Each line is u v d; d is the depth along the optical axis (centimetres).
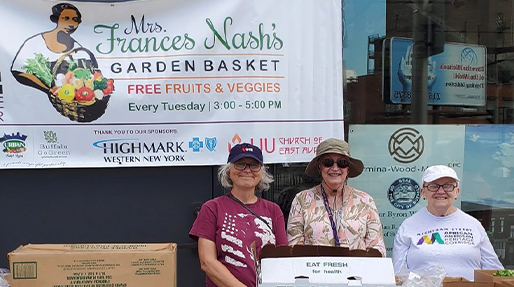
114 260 217
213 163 352
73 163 347
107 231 362
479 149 404
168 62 344
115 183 360
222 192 362
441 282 215
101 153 348
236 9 345
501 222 407
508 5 400
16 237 358
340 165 284
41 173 356
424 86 394
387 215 393
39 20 338
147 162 349
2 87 338
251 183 260
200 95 347
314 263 191
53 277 214
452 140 399
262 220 260
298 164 373
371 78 388
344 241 279
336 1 354
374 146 391
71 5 338
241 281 249
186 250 366
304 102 356
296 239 284
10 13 336
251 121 351
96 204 360
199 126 350
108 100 344
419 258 287
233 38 346
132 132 347
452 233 290
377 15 386
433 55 395
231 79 348
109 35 342
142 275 218
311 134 358
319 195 292
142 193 361
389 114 391
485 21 399
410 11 389
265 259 193
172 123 348
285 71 353
